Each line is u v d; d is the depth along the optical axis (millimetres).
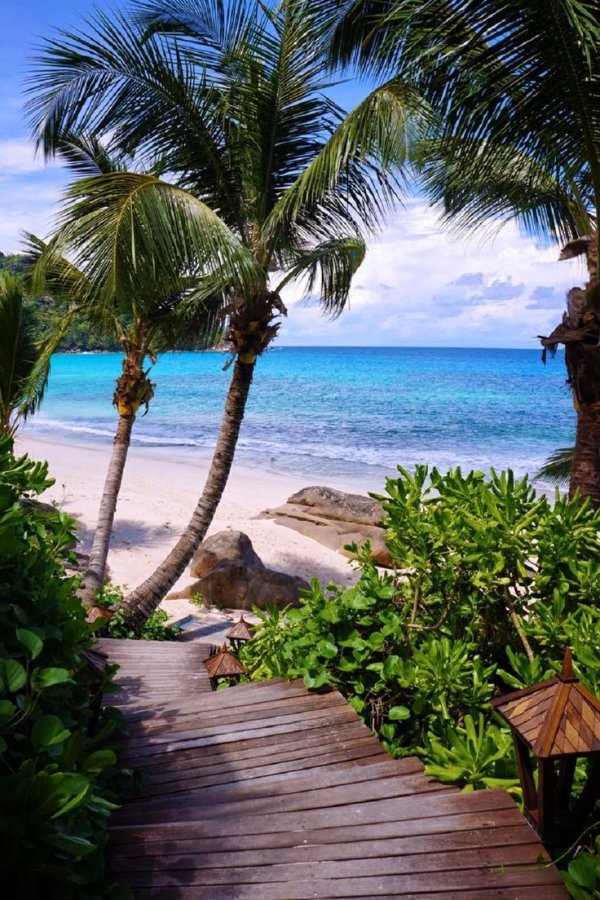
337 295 9703
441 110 5340
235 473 23922
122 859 2139
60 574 3031
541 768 2125
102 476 20844
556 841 2180
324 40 6914
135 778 2742
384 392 53188
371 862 2117
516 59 4660
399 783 2654
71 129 8602
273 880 2043
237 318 9062
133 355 10031
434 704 3061
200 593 11117
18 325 9844
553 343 6336
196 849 2189
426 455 28031
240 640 6422
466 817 2309
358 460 26828
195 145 8422
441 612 3631
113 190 7230
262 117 8266
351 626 3684
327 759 3025
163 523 15305
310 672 3697
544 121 5148
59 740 1662
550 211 8180
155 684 4777
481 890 1997
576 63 4590
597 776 2133
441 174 8297
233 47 8016
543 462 26531
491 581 3309
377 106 6703
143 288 7242
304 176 7375
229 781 2873
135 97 8141
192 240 7109
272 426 35625
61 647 2221
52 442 29156
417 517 3623
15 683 1705
